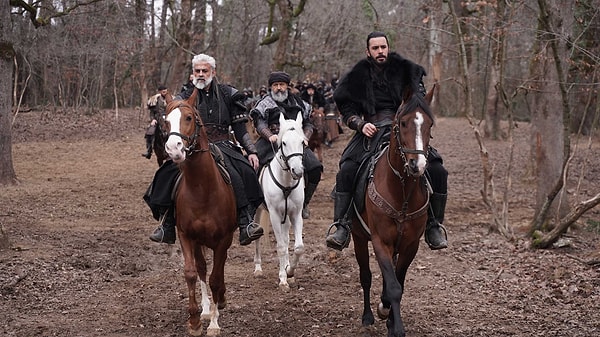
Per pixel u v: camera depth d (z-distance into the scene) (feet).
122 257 32.35
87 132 93.15
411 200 19.85
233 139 26.53
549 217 36.47
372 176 20.70
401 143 18.80
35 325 22.84
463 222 41.47
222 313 24.56
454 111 123.75
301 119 28.43
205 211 21.17
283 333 22.45
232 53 127.13
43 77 118.73
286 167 27.45
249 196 23.25
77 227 39.09
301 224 28.53
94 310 24.75
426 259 32.63
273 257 33.47
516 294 26.91
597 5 38.19
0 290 26.04
